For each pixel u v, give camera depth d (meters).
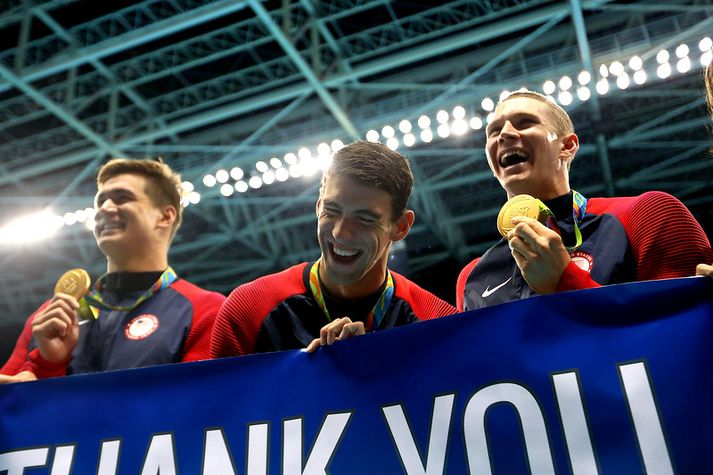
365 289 2.51
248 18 8.60
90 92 9.77
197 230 13.02
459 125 8.55
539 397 1.81
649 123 9.96
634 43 8.66
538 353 1.87
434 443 1.84
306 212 13.13
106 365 2.73
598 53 8.88
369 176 2.29
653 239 2.27
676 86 9.70
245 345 2.44
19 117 9.82
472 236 14.07
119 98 10.20
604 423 1.74
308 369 2.05
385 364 1.99
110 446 2.07
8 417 2.17
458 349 1.94
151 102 9.86
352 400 1.96
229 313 2.51
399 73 9.91
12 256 13.37
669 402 1.72
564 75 8.66
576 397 1.79
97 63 8.95
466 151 10.55
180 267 14.36
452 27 8.45
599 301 1.88
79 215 10.41
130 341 2.79
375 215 2.29
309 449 1.93
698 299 1.83
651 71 8.33
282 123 10.92
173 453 2.02
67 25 8.46
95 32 8.42
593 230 2.48
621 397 1.76
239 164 10.76
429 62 9.86
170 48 8.86
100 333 2.85
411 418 1.89
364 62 9.37
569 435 1.75
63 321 2.56
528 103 2.78
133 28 8.34
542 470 1.73
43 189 11.73
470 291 2.67
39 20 8.55
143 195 3.17
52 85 9.24
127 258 3.10
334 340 2.07
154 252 3.17
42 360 2.57
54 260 14.01
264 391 2.05
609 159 11.42
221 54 8.85
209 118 9.66
